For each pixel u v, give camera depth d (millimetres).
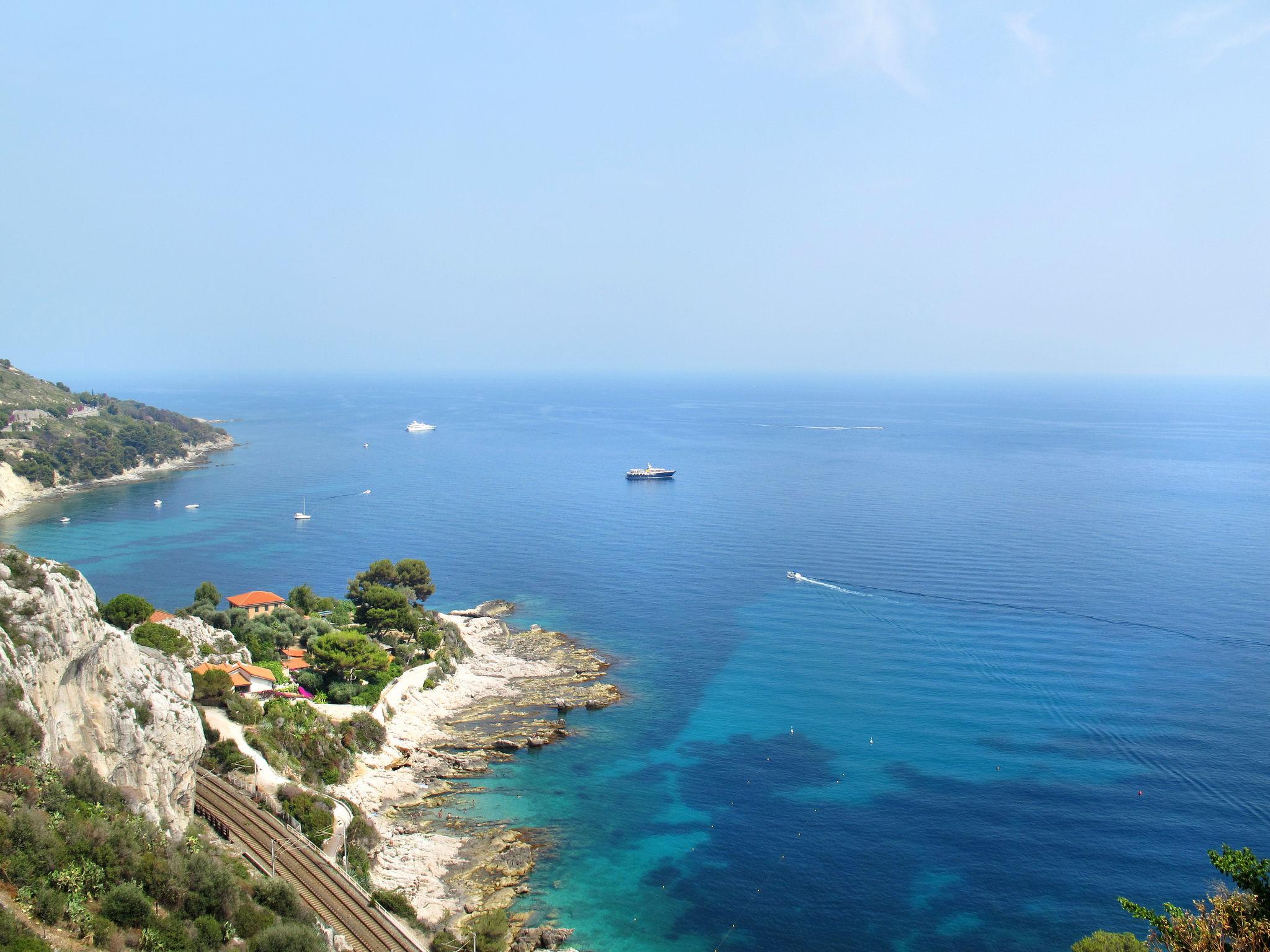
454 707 125625
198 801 80562
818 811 95125
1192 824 89312
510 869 85000
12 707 56188
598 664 141375
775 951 73500
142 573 195625
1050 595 166750
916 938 74625
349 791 97938
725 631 156250
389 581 159375
